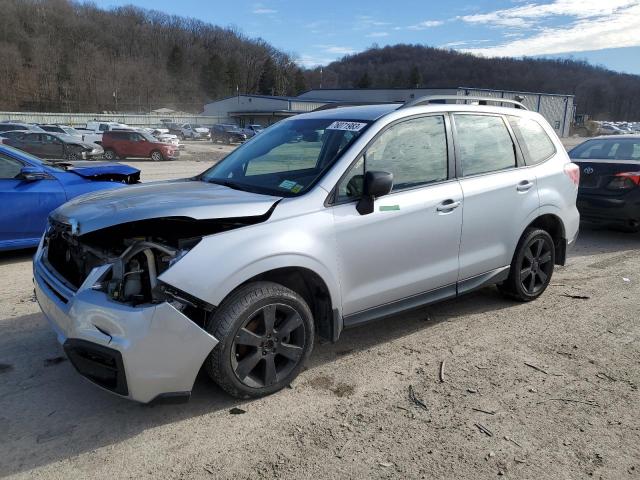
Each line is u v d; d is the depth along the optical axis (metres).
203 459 2.77
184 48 148.12
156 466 2.72
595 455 2.83
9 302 4.90
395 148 3.86
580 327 4.51
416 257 3.91
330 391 3.44
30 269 6.01
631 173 7.50
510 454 2.83
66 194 6.38
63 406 3.23
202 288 2.91
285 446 2.88
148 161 26.77
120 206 3.23
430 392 3.44
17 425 3.03
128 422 3.08
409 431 3.02
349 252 3.52
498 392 3.44
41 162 6.58
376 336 4.29
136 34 143.88
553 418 3.16
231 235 3.08
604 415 3.20
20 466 2.70
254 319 3.20
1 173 6.20
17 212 6.07
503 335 4.33
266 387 3.29
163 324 2.80
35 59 116.75
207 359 3.06
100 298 2.86
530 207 4.72
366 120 3.89
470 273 4.36
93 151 23.78
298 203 3.37
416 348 4.08
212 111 94.31
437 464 2.74
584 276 6.02
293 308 3.31
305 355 3.44
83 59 123.75
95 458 2.77
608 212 7.68
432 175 4.05
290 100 80.69
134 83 125.75
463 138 4.31
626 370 3.77
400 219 3.76
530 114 5.11
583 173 7.98
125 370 2.78
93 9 145.50
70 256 3.51
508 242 4.62
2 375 3.57
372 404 3.29
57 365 3.72
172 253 2.94
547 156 5.04
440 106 4.25
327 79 178.38
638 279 5.92
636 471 2.71
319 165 3.78
